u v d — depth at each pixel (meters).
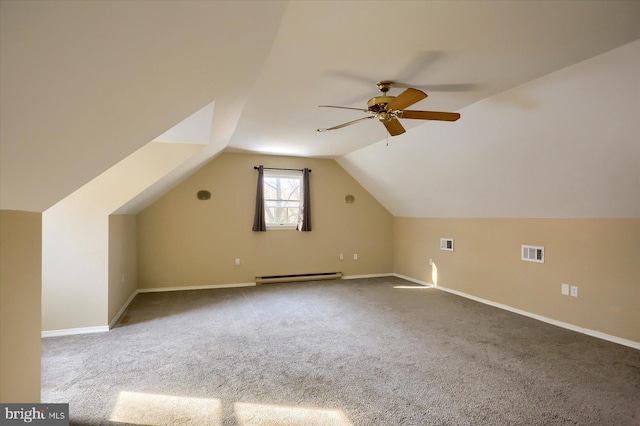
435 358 2.76
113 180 3.41
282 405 2.08
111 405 2.06
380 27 1.83
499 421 1.92
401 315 3.97
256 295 4.94
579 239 3.44
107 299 3.41
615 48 2.03
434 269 5.53
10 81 0.69
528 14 1.71
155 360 2.71
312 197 6.06
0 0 0.51
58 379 2.37
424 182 4.86
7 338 1.33
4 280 1.30
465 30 1.86
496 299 4.39
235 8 1.10
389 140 4.42
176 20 0.92
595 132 2.55
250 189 5.67
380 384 2.34
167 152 3.54
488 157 3.57
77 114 1.00
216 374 2.47
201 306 4.33
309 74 2.45
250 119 3.60
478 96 2.87
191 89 1.57
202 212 5.39
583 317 3.39
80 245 3.32
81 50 0.74
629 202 2.89
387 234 6.59
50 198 1.51
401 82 2.59
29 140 0.95
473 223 4.77
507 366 2.61
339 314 4.00
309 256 6.06
